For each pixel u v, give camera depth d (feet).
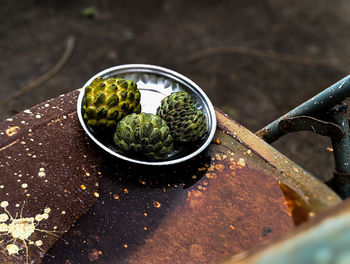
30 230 1.76
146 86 2.38
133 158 2.01
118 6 6.48
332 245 0.76
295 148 4.58
